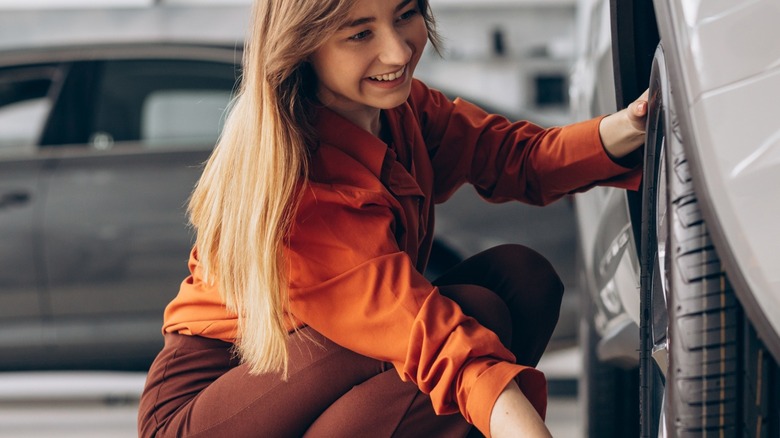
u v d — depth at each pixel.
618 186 1.43
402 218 1.31
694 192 0.98
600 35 1.65
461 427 1.31
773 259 0.88
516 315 1.43
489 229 3.17
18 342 3.12
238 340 1.40
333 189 1.26
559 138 1.45
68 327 3.11
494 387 1.10
